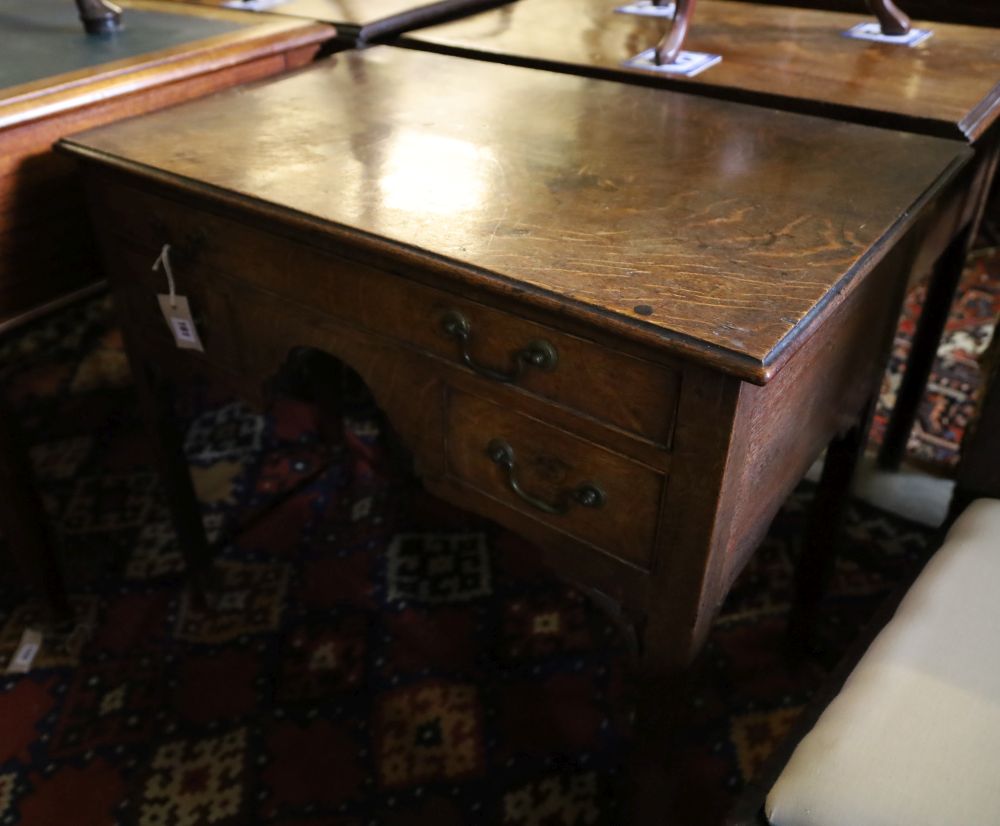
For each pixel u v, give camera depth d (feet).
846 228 2.71
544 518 2.96
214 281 3.48
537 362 2.56
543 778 4.12
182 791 4.10
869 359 3.43
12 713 4.49
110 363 7.52
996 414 3.10
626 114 3.69
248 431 6.56
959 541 2.98
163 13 4.97
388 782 4.12
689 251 2.59
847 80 3.97
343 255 2.92
